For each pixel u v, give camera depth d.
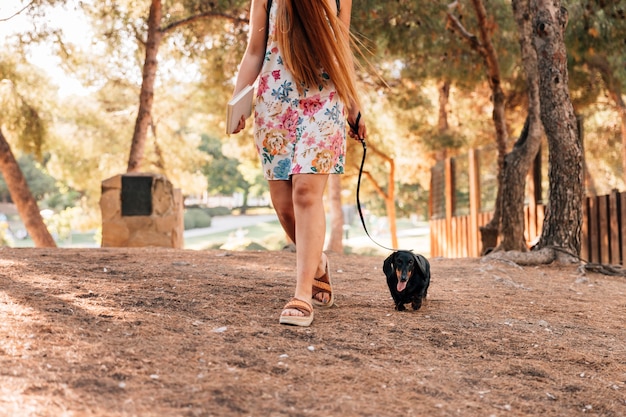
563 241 7.78
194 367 3.09
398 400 2.96
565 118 7.82
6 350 3.06
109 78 17.86
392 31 11.91
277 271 5.91
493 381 3.37
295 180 3.97
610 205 11.16
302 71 3.88
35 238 15.50
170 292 4.57
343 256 7.85
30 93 17.12
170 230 10.36
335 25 3.93
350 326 4.03
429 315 4.46
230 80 17.06
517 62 14.55
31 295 4.18
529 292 5.71
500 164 11.77
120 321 3.71
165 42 16.50
